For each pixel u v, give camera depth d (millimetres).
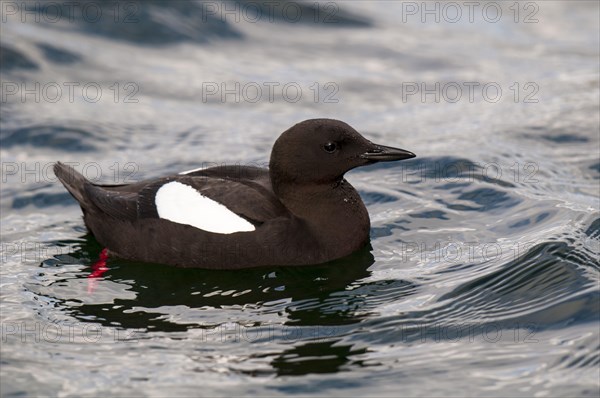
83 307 10984
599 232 12289
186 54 20422
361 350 9789
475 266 11609
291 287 11422
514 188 14094
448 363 9461
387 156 12117
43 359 9672
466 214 13344
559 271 11219
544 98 18672
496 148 16062
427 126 17609
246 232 11883
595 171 14961
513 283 11078
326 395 8945
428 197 13969
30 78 18453
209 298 11195
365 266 11906
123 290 11461
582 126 16938
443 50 21656
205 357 9688
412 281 11391
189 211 12070
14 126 16750
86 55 19578
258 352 9789
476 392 8930
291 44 21469
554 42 22078
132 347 9938
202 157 16219
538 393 8859
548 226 12578
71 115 17312
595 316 10188
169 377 9289
